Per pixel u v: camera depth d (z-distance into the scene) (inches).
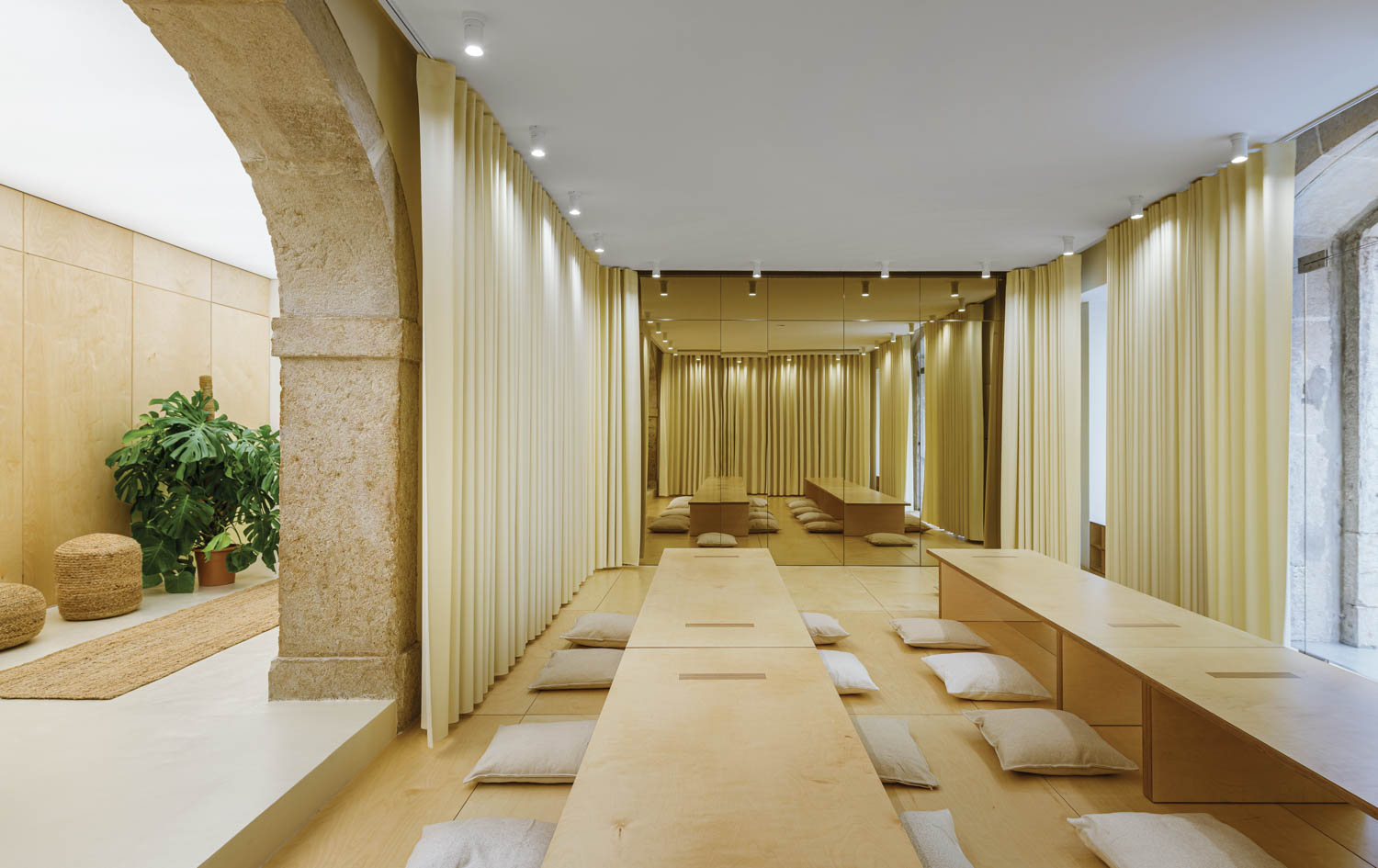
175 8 82.1
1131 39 108.7
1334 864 77.1
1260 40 109.0
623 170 163.2
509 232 143.7
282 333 113.6
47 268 187.5
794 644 98.8
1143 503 192.7
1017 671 126.2
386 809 91.8
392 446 115.3
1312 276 150.3
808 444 272.5
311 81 92.9
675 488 273.1
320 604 116.3
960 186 173.5
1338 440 147.5
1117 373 205.3
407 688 118.0
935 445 271.3
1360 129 132.1
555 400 184.2
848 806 56.9
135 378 214.1
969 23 104.5
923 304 270.8
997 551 181.6
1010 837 81.9
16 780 89.3
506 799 92.5
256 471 216.4
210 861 72.9
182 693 120.8
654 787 59.6
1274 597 149.6
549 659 140.6
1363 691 82.6
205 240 222.5
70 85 127.3
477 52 102.7
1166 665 92.1
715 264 258.4
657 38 108.7
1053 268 249.3
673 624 109.1
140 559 186.4
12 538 179.2
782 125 139.7
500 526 139.2
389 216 111.1
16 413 180.4
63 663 138.6
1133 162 158.2
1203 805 89.3
